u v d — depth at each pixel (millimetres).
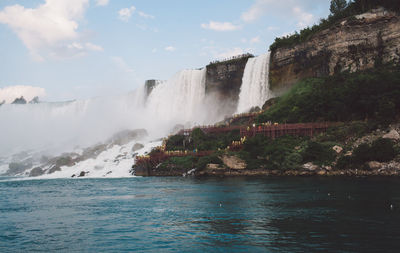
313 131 76062
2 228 31125
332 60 98562
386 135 63281
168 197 46094
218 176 75188
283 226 27875
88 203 44062
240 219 30953
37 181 86688
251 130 84375
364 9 100625
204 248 23344
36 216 36469
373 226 26891
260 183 56812
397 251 21438
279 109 91562
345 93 77938
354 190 43781
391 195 39344
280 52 113312
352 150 63906
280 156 70312
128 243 25141
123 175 94438
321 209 33719
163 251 23125
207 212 34625
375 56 91875
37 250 24453
